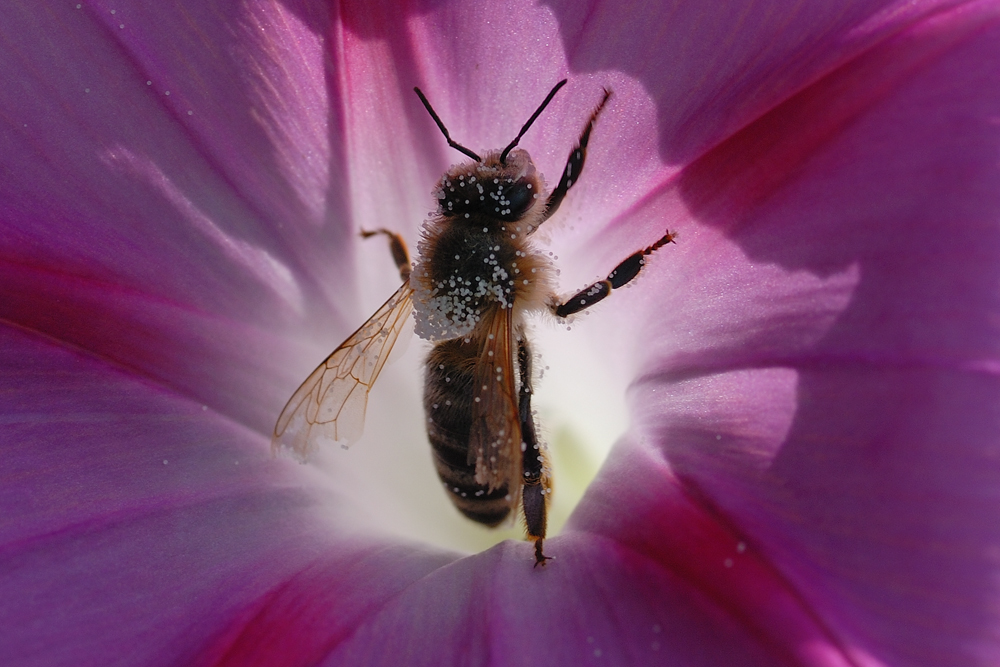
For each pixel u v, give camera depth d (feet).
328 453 0.37
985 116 0.33
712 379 0.34
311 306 0.38
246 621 0.34
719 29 0.35
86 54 0.36
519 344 0.37
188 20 0.36
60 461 0.35
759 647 0.32
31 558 0.34
